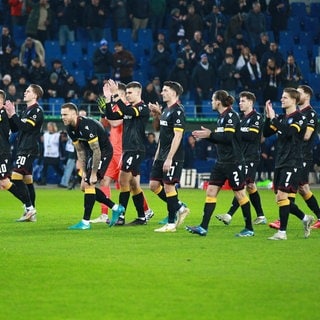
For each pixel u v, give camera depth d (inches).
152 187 1772.9
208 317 1000.9
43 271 1254.9
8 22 3656.5
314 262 1339.8
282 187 1598.2
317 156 3321.9
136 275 1226.0
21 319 991.6
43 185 3179.1
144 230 1733.5
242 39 3587.6
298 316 1008.2
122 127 1809.8
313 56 3897.6
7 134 1855.3
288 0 3875.5
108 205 1793.8
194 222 1905.8
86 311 1026.7
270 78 3494.1
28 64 3405.5
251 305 1056.8
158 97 3248.0
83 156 1744.6
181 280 1194.0
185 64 3447.3
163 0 3722.9
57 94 3348.9
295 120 1589.6
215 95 1606.8
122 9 3673.7
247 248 1482.5
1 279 1200.2
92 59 3518.7
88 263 1317.7
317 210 1807.3
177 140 1686.8
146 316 1005.2
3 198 2586.1
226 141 1592.0
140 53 3678.6
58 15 3597.4
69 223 1867.6
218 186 1632.6
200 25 3617.1
